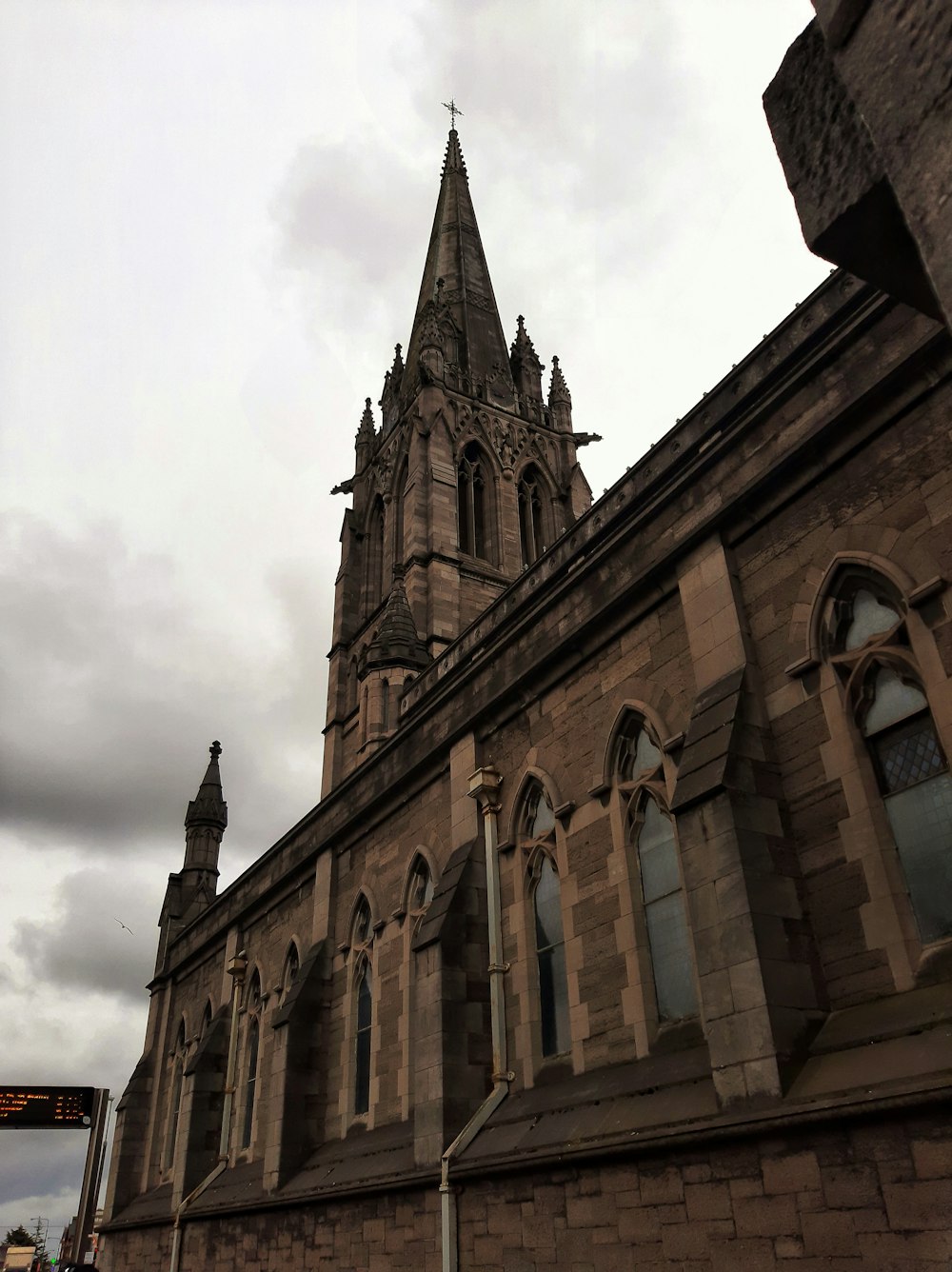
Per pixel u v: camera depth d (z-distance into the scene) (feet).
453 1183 55.77
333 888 90.94
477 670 73.15
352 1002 83.46
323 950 88.94
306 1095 82.89
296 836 103.14
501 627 73.61
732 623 49.01
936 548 40.22
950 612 38.96
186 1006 131.03
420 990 63.31
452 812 71.87
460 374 224.12
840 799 42.29
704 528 51.83
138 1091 132.67
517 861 64.18
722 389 56.49
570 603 63.36
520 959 61.72
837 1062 37.11
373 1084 75.61
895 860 40.01
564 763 61.05
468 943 63.62
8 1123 183.93
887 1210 32.60
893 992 38.22
